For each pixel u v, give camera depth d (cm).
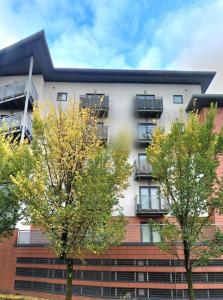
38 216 1079
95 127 1254
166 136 1181
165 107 2489
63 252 1134
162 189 1147
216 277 1471
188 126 1130
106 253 1570
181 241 1208
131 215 2184
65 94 2509
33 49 2225
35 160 1152
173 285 1470
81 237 1116
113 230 1155
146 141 2312
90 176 1094
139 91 2542
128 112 2461
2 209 1367
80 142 1177
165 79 2522
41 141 1195
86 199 1063
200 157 1059
